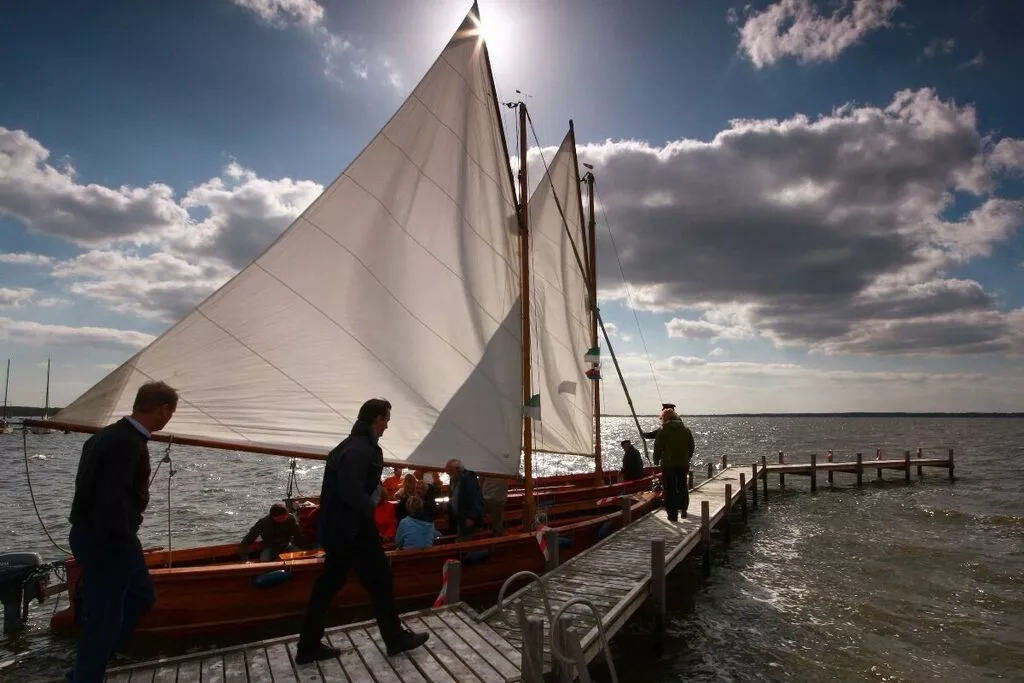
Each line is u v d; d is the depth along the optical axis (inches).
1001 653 364.2
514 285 447.8
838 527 796.6
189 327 343.6
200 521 792.9
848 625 412.8
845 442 3341.5
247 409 352.8
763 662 352.2
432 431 397.7
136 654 324.8
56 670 329.1
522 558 424.5
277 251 367.6
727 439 3774.6
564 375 714.2
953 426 7578.7
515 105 465.1
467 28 425.4
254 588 332.8
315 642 201.0
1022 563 584.4
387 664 201.0
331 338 377.7
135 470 154.4
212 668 197.5
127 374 323.0
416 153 405.7
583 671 171.9
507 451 430.3
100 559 151.3
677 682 325.7
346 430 375.9
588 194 805.2
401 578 374.3
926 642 382.6
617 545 460.8
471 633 229.8
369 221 391.2
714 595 485.4
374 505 201.2
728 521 671.8
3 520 795.4
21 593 372.2
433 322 408.2
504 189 443.5
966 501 1038.4
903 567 571.2
